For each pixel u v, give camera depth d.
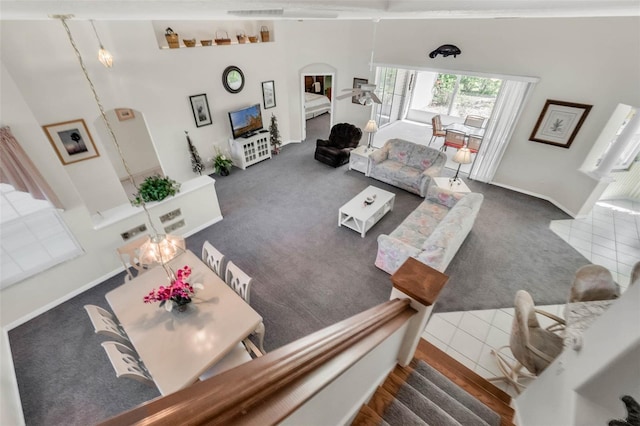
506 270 3.91
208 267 3.00
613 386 1.27
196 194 4.45
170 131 5.55
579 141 4.74
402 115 9.66
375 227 4.76
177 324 2.44
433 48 5.52
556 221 4.88
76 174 4.57
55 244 3.36
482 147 5.87
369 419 1.49
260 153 6.98
